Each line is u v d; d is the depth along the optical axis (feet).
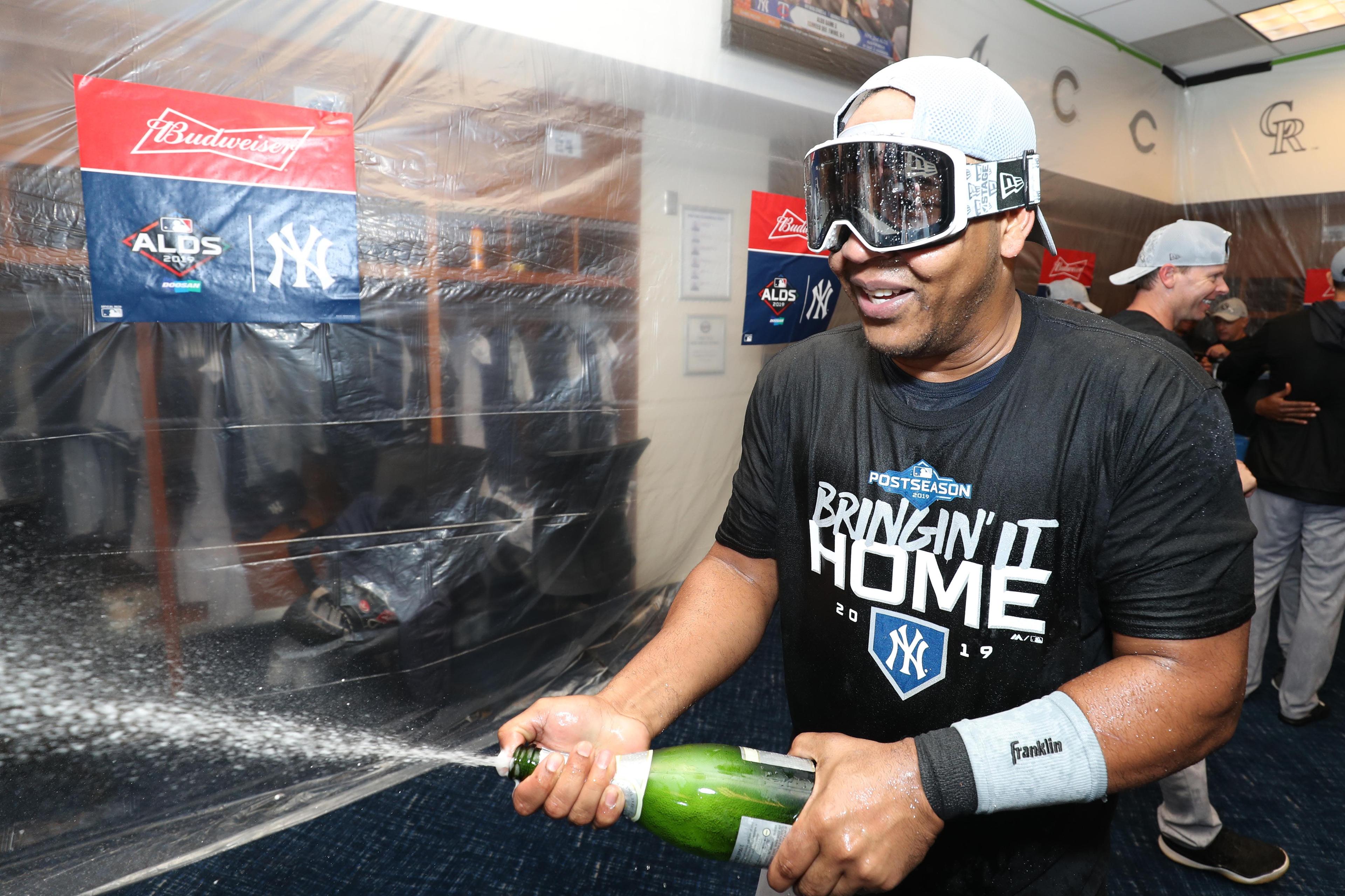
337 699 6.32
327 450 6.07
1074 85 13.60
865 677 2.58
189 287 5.33
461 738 7.08
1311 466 7.00
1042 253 13.46
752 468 2.98
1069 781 1.91
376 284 6.15
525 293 7.07
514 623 7.40
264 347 5.70
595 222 7.53
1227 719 2.04
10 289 4.76
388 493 6.40
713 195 8.58
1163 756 1.96
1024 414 2.27
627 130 7.67
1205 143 16.11
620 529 8.23
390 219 6.16
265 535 5.87
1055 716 1.99
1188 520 2.05
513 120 6.77
